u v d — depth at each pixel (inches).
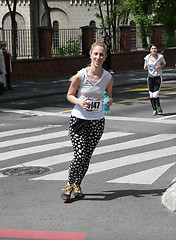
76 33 1131.9
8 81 804.6
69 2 1784.0
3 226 220.2
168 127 464.8
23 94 742.5
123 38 1214.9
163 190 270.2
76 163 250.8
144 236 206.4
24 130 462.6
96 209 241.3
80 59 1115.9
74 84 248.1
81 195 258.7
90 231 212.8
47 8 1409.9
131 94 745.6
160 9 1414.9
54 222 224.2
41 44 1053.2
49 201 255.1
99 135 253.4
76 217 230.2
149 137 418.6
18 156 358.3
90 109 247.6
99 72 248.4
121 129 456.8
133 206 244.4
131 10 1338.6
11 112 584.7
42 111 587.8
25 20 1829.5
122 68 1203.9
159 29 1307.8
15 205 249.9
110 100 258.7
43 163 336.8
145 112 560.4
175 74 1050.7
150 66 527.5
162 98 685.9
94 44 247.8
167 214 232.5
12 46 1039.0
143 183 284.2
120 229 214.4
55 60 1059.9
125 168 317.7
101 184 283.9
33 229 216.1
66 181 292.2
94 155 355.3
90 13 1759.4
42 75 1037.8
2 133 449.7
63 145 392.8
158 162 331.6
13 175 308.7
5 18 1861.5
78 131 250.1
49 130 460.4
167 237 204.8
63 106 630.5
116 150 370.3
